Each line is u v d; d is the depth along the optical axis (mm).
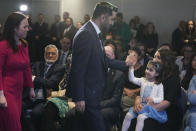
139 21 8227
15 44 2656
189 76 3613
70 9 9414
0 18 9953
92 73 2498
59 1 9539
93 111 2506
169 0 8211
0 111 2639
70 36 4379
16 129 2689
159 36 8391
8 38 2645
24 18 2674
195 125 3061
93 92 2496
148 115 3150
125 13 8656
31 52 8469
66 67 3650
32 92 3008
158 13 8352
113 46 3918
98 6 2564
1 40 2666
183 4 8086
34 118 3518
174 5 8172
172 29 8250
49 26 9695
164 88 3225
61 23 8477
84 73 2451
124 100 3734
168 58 3311
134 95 3734
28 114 3607
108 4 2568
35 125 3562
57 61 3934
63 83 3705
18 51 2701
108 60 2805
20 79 2752
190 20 7625
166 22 8289
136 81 3432
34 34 8508
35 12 9789
